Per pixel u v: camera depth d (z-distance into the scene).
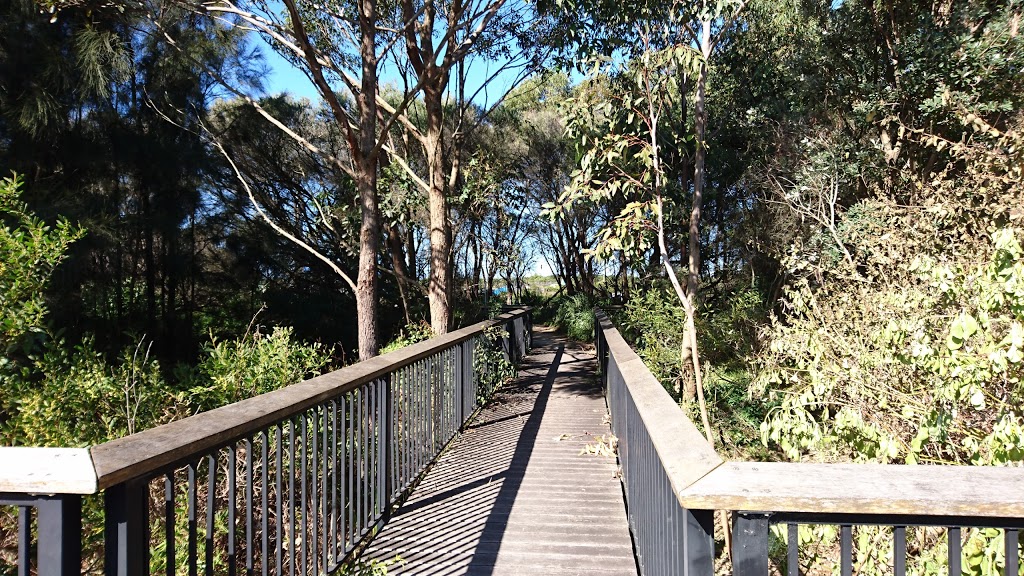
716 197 13.71
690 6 6.88
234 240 15.28
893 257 4.11
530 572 3.30
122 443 1.56
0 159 8.36
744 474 1.33
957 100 7.70
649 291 10.90
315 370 4.84
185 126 11.92
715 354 9.23
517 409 7.82
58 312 8.35
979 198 4.46
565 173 21.38
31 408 3.12
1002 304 2.55
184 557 3.08
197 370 4.28
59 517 1.34
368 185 6.53
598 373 10.19
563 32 7.59
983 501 1.21
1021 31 8.80
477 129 18.92
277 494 2.49
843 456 3.60
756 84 12.92
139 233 11.55
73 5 6.99
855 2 10.55
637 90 6.71
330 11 8.95
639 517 3.08
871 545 2.89
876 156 9.55
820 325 3.76
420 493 4.58
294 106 16.59
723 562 4.59
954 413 2.77
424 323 9.48
